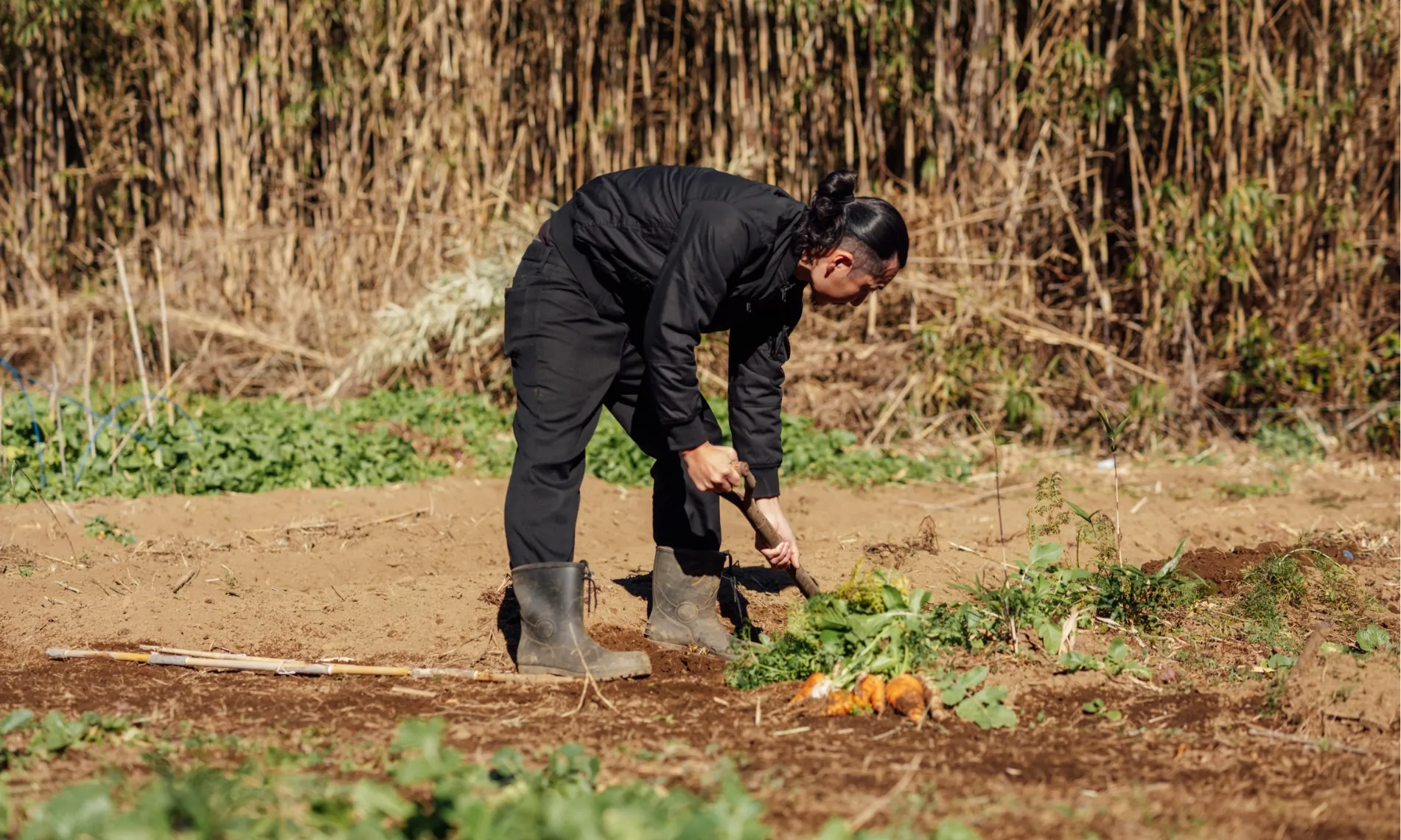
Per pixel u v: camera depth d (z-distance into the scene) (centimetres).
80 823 219
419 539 565
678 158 947
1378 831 241
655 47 927
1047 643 360
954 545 504
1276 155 854
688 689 353
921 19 880
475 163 937
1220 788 266
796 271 337
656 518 397
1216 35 838
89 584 472
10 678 362
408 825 223
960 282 843
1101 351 843
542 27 941
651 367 327
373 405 823
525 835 210
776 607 439
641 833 206
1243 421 859
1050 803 254
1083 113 849
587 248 344
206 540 546
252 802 232
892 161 941
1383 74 816
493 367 897
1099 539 412
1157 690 337
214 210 990
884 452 794
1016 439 833
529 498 360
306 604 439
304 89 967
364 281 957
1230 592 436
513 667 388
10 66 1055
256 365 930
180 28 980
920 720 309
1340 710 310
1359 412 834
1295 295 842
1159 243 833
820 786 263
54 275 1067
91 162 1048
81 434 672
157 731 306
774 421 371
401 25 937
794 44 895
